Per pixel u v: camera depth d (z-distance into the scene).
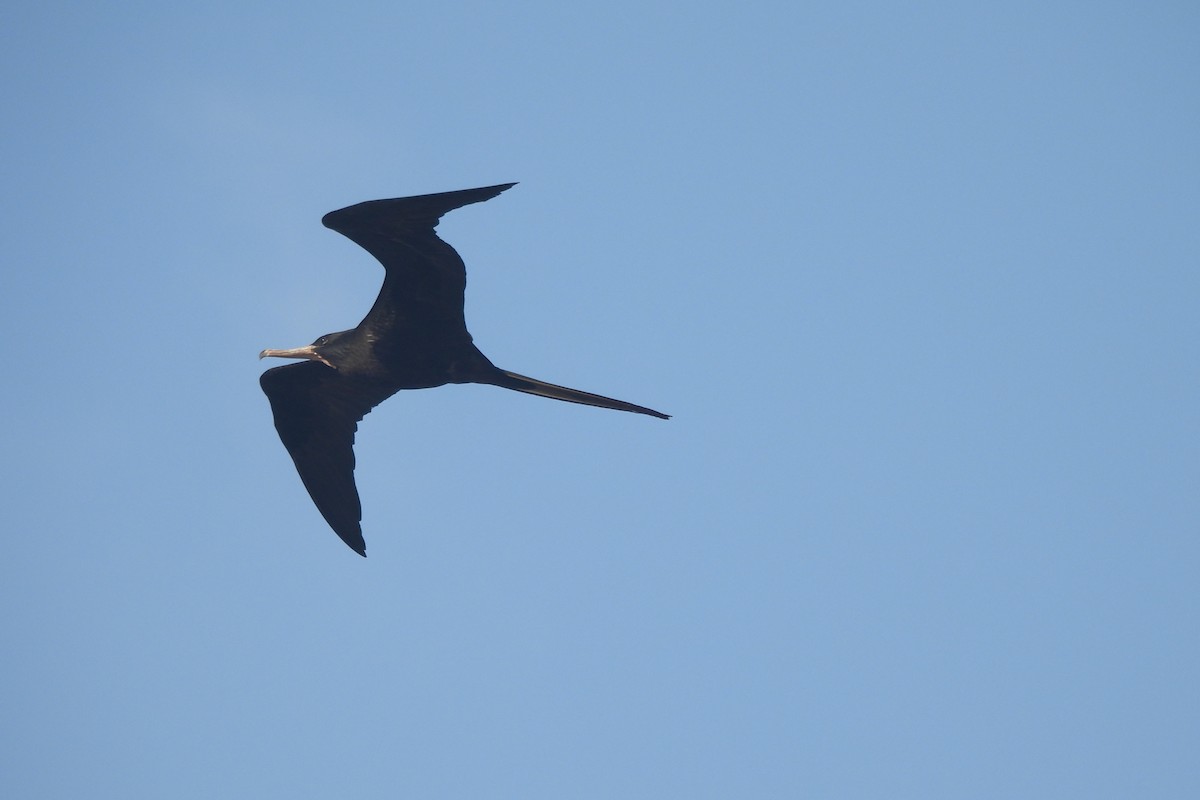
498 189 29.23
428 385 33.03
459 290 31.06
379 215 29.66
